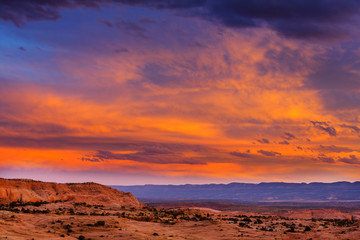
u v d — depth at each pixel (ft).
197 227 342.44
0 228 254.06
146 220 374.22
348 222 470.39
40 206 402.31
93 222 316.19
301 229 367.86
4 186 431.43
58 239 244.83
